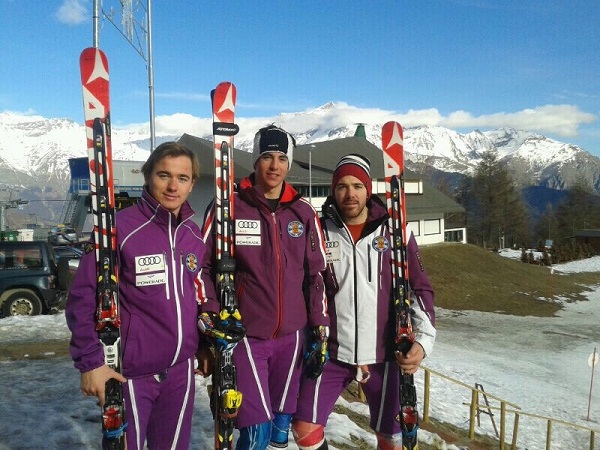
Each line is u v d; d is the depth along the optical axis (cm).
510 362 1538
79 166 3500
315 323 274
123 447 212
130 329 216
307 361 274
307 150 3506
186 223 235
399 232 290
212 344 243
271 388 270
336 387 294
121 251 216
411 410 279
